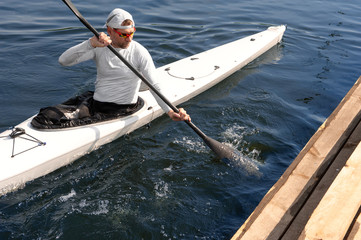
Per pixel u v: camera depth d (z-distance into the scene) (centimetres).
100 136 364
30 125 353
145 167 345
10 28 659
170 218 286
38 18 716
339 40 727
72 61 324
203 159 358
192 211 294
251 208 300
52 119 346
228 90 505
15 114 423
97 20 720
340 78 567
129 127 389
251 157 365
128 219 284
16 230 271
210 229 278
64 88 485
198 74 518
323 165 219
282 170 348
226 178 334
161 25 729
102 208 294
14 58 554
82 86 493
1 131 389
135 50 337
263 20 807
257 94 497
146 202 302
